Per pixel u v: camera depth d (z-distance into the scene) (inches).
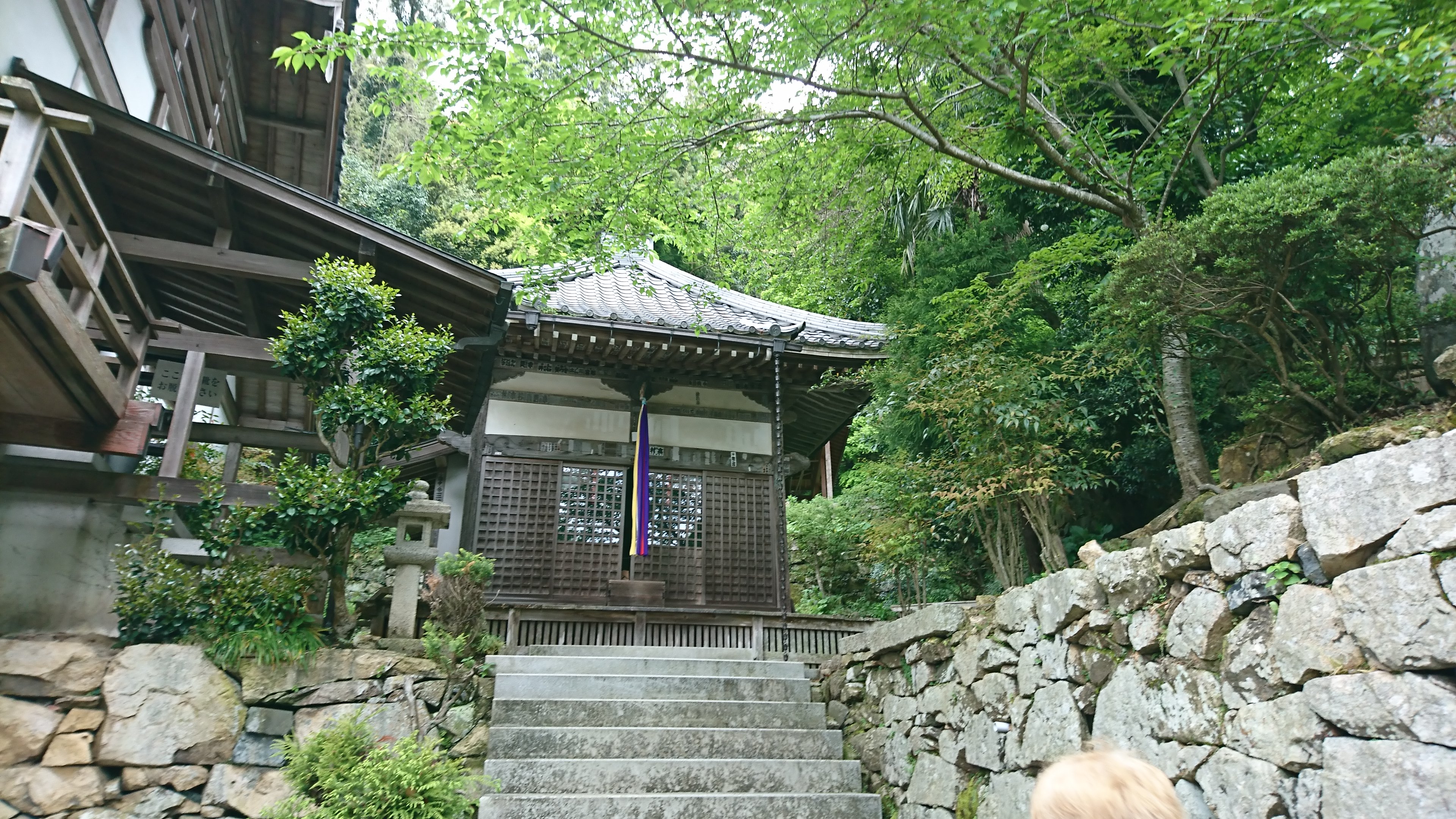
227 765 183.6
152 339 230.5
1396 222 151.3
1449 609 91.1
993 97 303.4
